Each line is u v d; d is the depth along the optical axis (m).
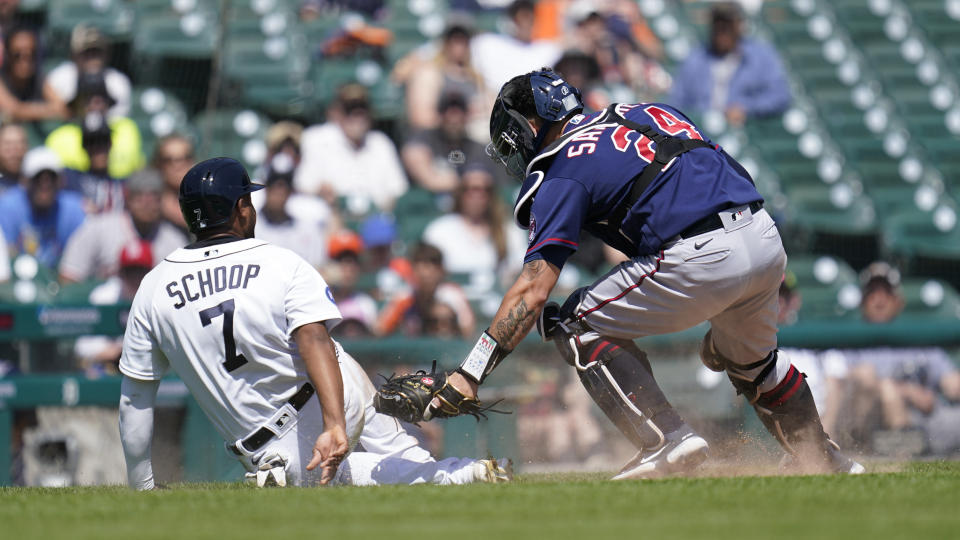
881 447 23.75
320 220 28.62
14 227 26.89
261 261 12.04
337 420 11.66
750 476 11.23
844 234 36.25
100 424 21.23
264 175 30.41
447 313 25.14
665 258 11.78
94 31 32.50
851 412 23.80
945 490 9.47
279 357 11.94
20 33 32.12
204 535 7.20
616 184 11.77
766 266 11.96
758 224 11.91
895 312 27.59
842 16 45.16
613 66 37.94
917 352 24.12
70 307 21.70
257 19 38.97
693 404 22.52
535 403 22.06
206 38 38.03
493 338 11.84
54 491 11.98
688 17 45.28
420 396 12.02
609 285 12.18
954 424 23.95
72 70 32.88
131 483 12.63
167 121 33.88
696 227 11.74
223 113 34.78
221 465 20.27
